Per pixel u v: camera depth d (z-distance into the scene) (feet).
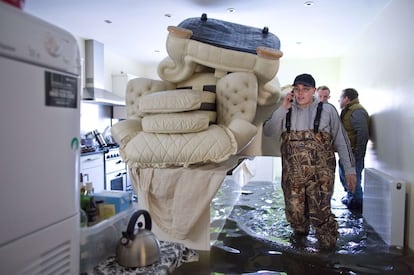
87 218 3.50
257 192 14.51
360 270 6.85
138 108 9.38
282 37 14.76
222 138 7.55
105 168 14.87
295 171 8.38
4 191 2.02
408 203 8.44
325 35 14.48
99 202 3.80
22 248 2.17
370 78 12.62
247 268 6.74
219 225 9.11
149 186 7.61
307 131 8.28
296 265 6.96
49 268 2.45
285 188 8.70
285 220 10.16
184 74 9.58
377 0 10.24
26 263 2.21
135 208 4.23
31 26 2.20
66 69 2.57
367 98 13.00
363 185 10.96
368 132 11.72
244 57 9.01
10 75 2.04
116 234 3.74
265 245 8.06
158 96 8.02
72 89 2.66
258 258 7.27
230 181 10.81
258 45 9.53
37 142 2.28
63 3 10.84
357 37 14.73
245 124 8.13
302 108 8.43
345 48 16.76
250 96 8.84
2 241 2.02
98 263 3.39
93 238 3.33
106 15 12.07
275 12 11.58
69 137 2.64
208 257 7.25
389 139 10.12
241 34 9.71
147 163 7.65
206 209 7.46
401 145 9.09
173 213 7.50
